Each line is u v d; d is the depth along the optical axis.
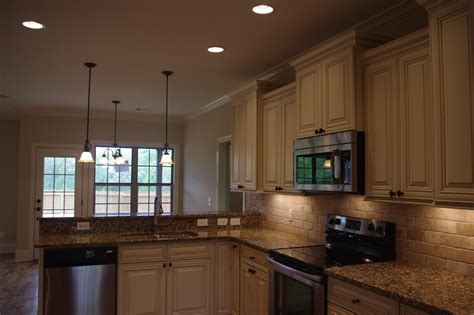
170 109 7.27
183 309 3.75
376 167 2.61
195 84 5.30
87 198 7.66
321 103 3.06
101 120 7.87
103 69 4.60
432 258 2.50
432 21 2.14
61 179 7.55
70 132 7.65
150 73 4.77
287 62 4.26
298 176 3.29
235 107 4.66
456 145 1.99
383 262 2.68
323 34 3.45
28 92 5.87
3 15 3.08
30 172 7.38
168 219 4.28
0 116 7.75
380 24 3.10
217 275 3.91
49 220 3.86
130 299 3.55
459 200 1.97
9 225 7.82
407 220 2.69
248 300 3.60
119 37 3.56
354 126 2.72
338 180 2.78
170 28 3.34
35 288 5.33
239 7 2.92
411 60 2.38
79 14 3.06
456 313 1.66
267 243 3.51
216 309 3.89
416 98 2.34
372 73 2.68
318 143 3.03
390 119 2.52
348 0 2.80
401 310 1.93
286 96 3.72
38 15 3.09
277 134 3.86
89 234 3.94
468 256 2.29
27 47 3.84
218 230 4.39
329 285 2.47
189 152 8.03
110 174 7.95
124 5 2.90
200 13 3.03
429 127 2.25
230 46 3.77
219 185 6.41
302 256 2.91
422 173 2.28
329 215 3.36
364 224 2.96
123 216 4.14
